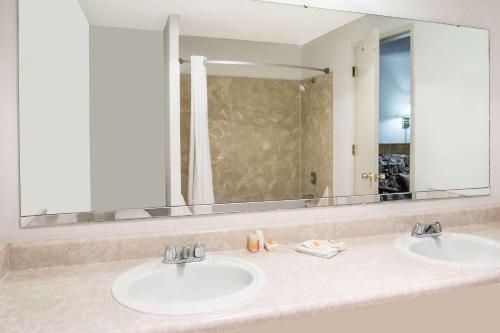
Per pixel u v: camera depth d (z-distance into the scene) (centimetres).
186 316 91
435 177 191
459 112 195
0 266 117
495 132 201
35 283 115
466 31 195
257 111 159
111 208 141
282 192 163
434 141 190
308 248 144
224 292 130
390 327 107
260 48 158
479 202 200
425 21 186
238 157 157
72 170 136
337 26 169
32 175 131
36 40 131
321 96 167
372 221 170
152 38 146
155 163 147
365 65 175
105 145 141
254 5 157
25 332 84
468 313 117
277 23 160
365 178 176
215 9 153
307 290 107
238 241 150
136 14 143
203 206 152
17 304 100
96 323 88
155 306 96
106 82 141
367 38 175
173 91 149
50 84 133
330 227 163
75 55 137
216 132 154
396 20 180
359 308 103
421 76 186
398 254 142
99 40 139
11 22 128
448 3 191
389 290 107
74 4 137
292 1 162
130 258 137
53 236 134
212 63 153
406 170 185
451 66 193
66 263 131
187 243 144
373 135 177
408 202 186
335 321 101
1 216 128
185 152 151
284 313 95
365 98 175
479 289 118
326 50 167
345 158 172
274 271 124
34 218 131
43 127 133
